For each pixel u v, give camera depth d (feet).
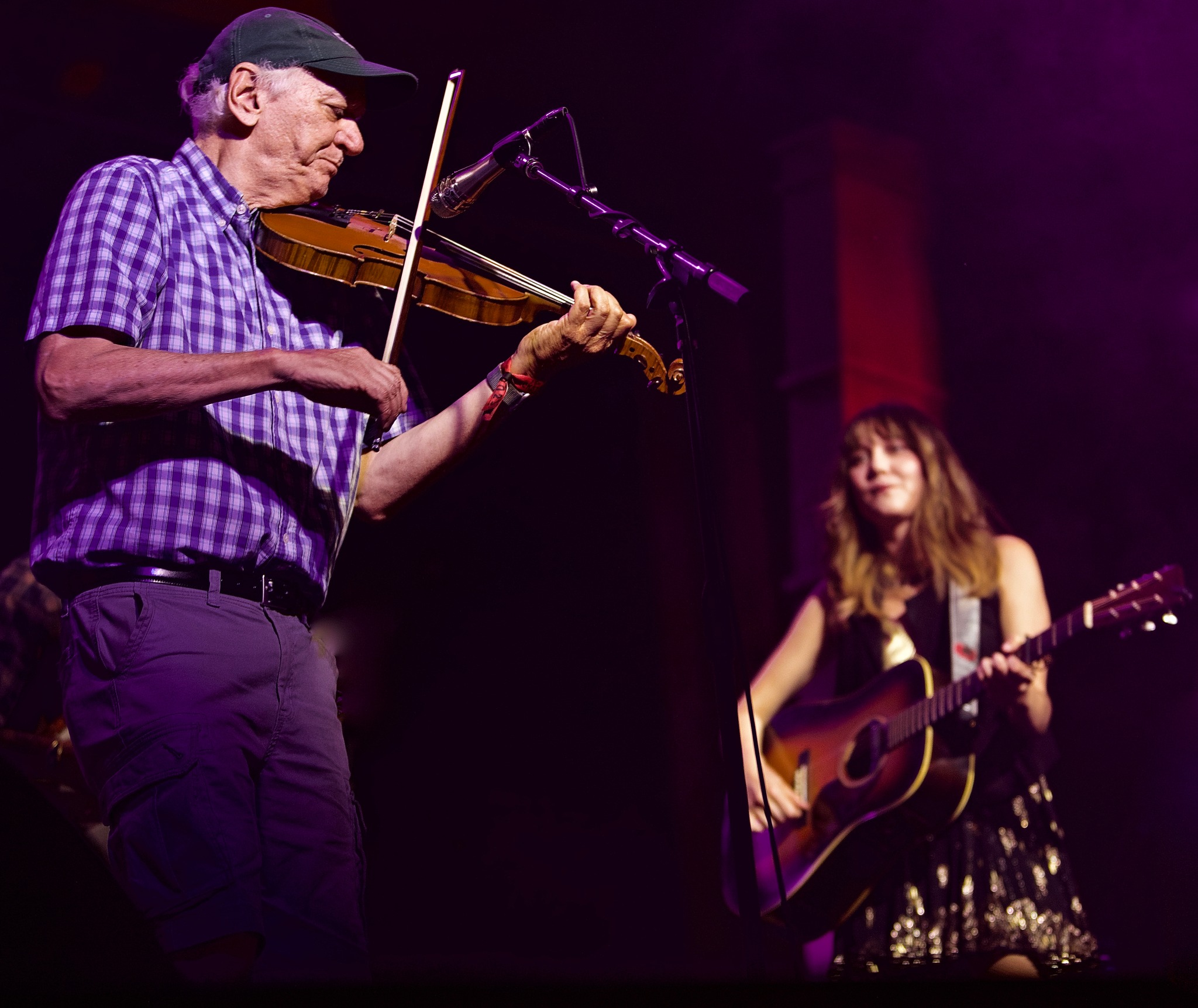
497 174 7.61
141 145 15.55
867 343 17.40
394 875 16.80
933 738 11.34
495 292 7.27
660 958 16.56
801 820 11.85
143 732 5.51
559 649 17.75
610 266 17.47
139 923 4.34
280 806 5.93
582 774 17.47
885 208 18.01
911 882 11.01
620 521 17.94
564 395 18.42
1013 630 11.87
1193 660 14.94
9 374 15.56
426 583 17.29
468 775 17.28
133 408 5.51
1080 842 14.24
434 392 17.39
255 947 5.45
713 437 17.83
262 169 6.65
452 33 16.17
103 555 5.70
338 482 6.51
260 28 6.68
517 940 16.83
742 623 17.38
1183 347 17.29
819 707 12.18
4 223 15.48
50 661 11.32
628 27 17.16
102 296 5.74
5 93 14.60
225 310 6.25
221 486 5.91
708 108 17.98
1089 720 14.83
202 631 5.73
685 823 16.88
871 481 12.84
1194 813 10.84
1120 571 16.80
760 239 18.28
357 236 7.10
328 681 6.33
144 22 14.56
